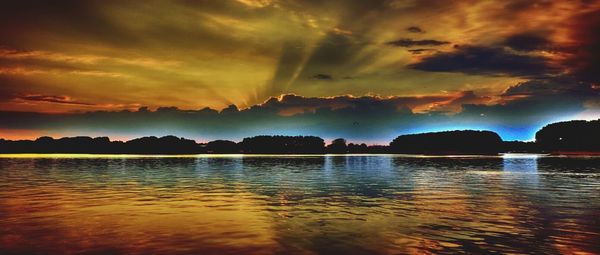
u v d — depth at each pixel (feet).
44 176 135.23
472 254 41.57
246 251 42.42
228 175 143.74
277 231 51.31
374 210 67.21
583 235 49.06
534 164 231.91
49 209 67.26
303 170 175.42
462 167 200.85
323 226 54.34
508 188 101.04
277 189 98.78
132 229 52.19
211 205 72.28
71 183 111.55
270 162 261.03
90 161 254.88
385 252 42.32
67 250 42.57
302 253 41.86
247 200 79.00
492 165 222.07
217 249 42.98
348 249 43.39
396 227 53.78
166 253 41.52
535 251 42.50
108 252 41.86
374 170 176.76
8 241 46.09
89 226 53.88
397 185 108.99
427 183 114.73
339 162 264.93
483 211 66.08
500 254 41.60
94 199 79.41
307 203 75.10
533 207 69.92
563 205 72.28
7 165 203.31
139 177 133.28
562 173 156.66
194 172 159.74
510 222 56.85
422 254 41.60
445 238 47.80
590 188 100.58
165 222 56.59
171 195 86.17
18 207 69.26
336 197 83.82
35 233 49.88
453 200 79.25
